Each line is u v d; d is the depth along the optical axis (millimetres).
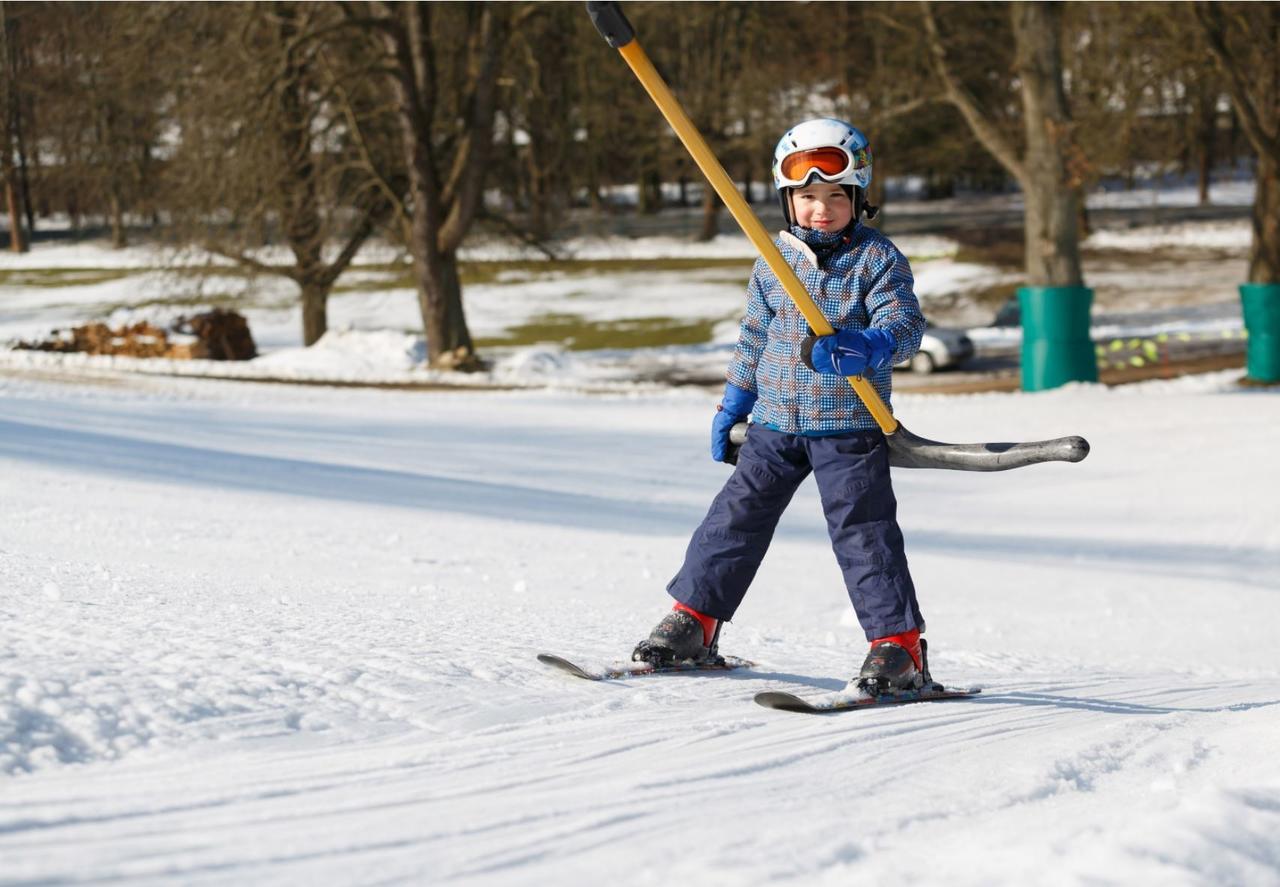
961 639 7645
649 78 3447
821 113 37969
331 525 9969
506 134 35250
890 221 73625
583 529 11484
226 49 29656
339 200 33156
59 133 33969
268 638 3986
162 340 34125
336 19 31328
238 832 2160
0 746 2611
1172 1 27203
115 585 5078
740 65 43875
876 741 3295
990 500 14750
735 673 4285
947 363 31062
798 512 13656
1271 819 2240
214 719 2980
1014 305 40156
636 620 6098
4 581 4824
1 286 59969
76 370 29156
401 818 2305
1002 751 3223
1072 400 22875
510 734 3105
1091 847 2066
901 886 1965
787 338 4074
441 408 23609
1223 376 26672
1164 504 14172
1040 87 26141
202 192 30578
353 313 50531
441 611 5555
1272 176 26547
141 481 11883
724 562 4207
